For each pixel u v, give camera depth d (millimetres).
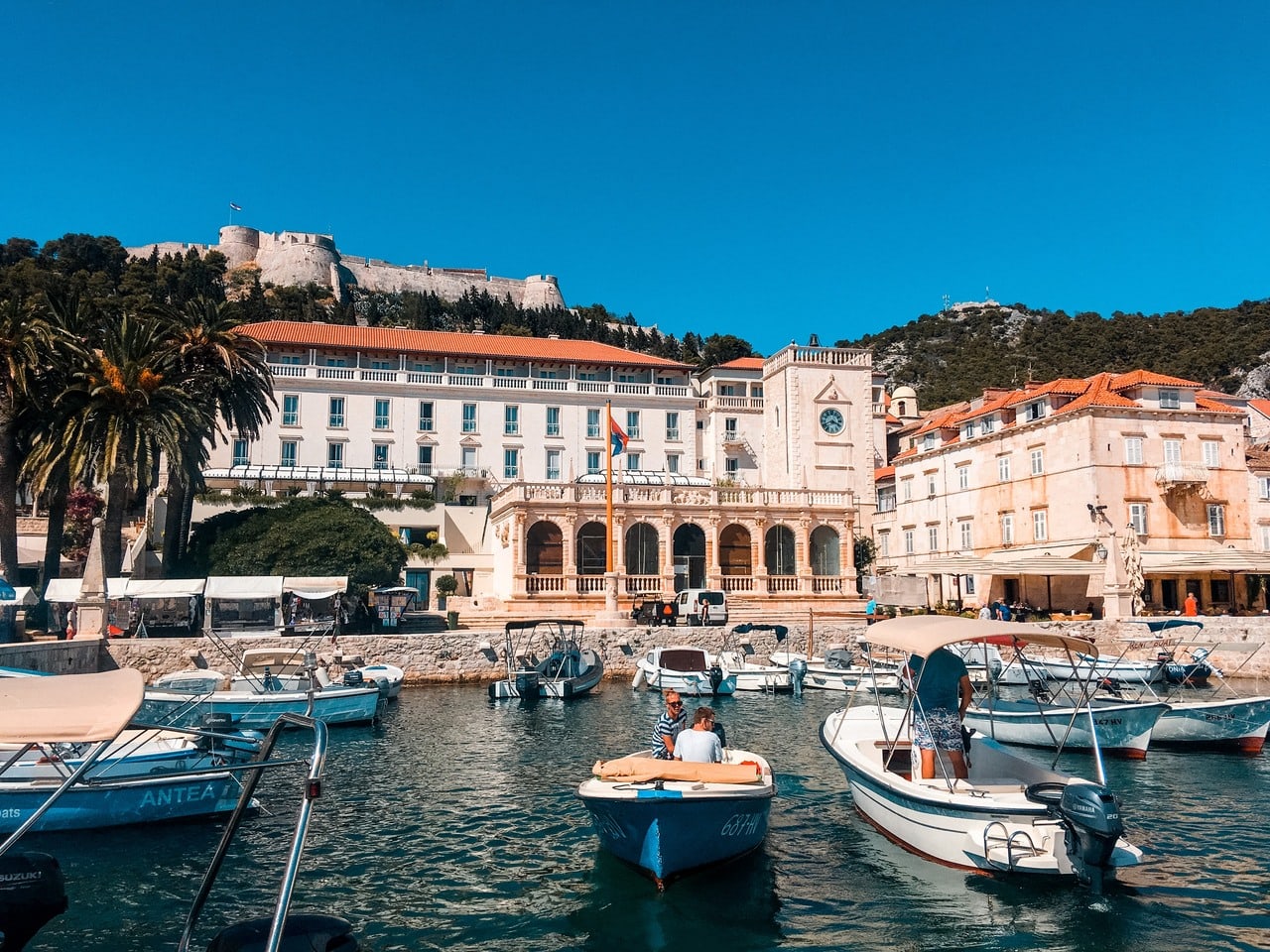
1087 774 22344
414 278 183625
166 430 42281
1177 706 25641
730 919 12312
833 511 58031
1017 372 148250
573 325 157125
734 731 28375
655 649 40906
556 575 52750
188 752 17391
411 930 12016
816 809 18109
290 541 47625
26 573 55812
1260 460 61094
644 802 13102
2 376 41781
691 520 55875
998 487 64438
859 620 52375
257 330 70562
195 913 9844
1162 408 57156
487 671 40312
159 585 40156
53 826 16016
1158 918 12367
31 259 137750
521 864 14734
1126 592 49156
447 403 70750
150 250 169750
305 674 30844
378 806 18562
